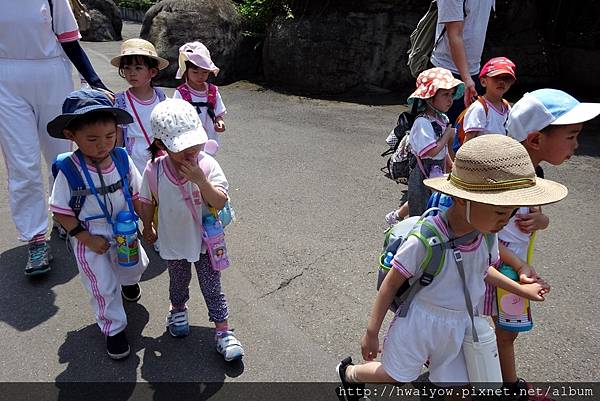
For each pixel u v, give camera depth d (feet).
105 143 8.86
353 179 17.72
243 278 12.00
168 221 9.04
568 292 11.46
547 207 15.61
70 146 12.59
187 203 8.91
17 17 11.02
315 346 9.83
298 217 14.96
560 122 7.43
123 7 66.64
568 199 16.16
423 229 6.86
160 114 8.31
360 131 22.98
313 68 29.45
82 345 9.80
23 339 9.94
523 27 30.09
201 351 9.69
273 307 10.97
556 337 10.03
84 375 9.06
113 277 9.37
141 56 12.33
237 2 35.40
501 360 8.38
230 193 16.51
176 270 9.56
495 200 6.05
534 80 29.32
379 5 29.01
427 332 7.13
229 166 18.79
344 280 11.92
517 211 7.81
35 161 11.69
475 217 6.42
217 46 30.78
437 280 6.95
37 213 11.86
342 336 10.11
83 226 9.23
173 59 30.50
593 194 16.51
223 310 9.44
